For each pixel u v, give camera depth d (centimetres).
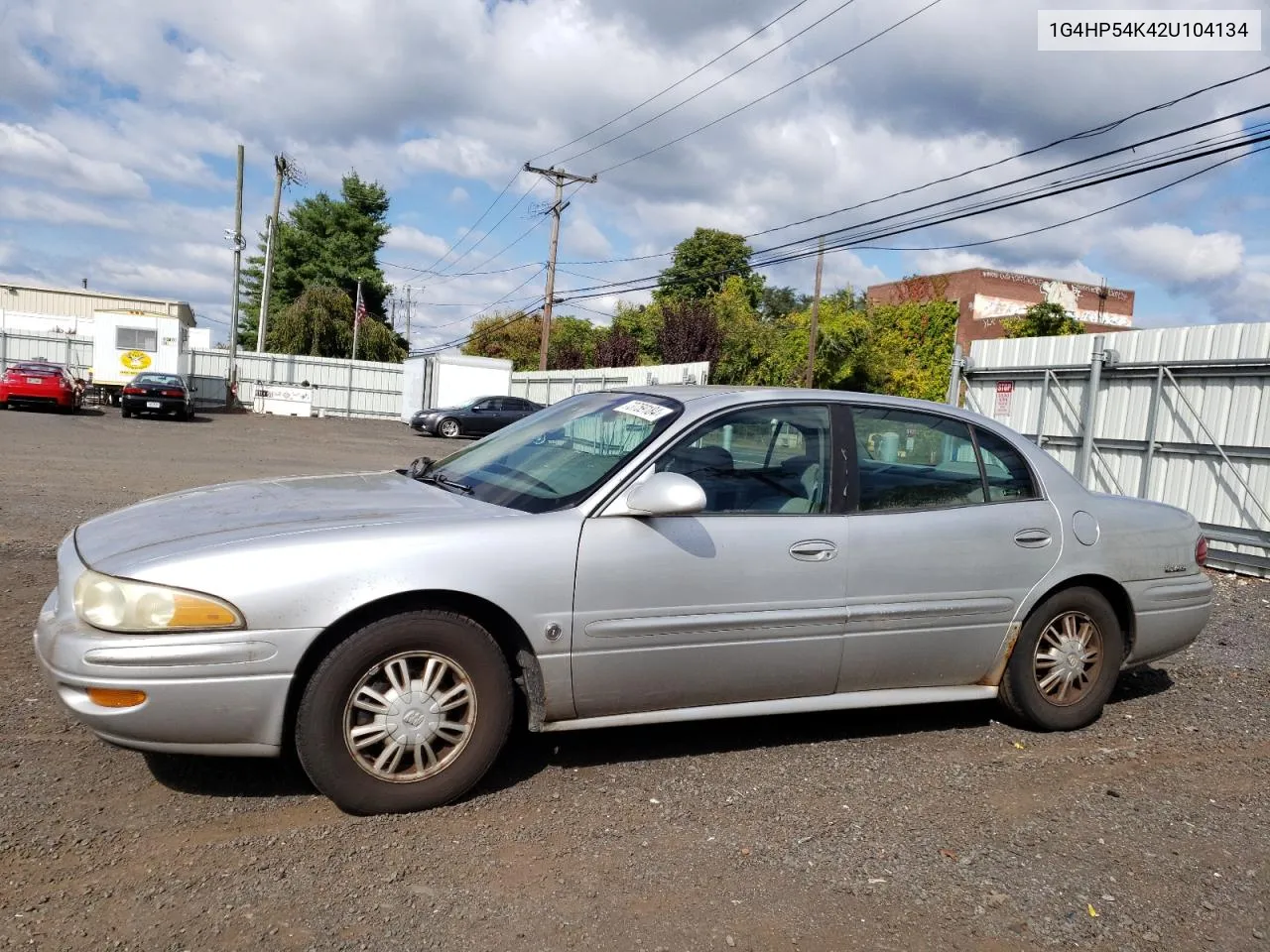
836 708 411
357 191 5797
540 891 293
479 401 3086
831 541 397
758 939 273
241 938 260
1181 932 288
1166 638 486
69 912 267
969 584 425
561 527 353
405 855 310
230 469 1466
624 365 4438
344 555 323
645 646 366
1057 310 3941
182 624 306
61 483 1149
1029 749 438
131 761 370
